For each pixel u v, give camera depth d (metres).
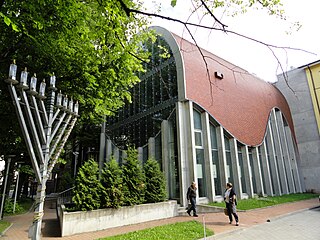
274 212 12.14
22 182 23.55
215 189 15.87
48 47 7.22
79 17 6.21
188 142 15.10
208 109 16.94
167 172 15.41
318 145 25.64
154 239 7.03
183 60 16.72
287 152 24.56
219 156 16.86
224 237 7.71
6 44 7.34
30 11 6.01
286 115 27.05
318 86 26.55
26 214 15.83
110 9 4.30
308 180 25.66
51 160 4.30
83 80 8.66
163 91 17.61
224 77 20.14
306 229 8.64
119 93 10.30
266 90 25.78
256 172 19.55
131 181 11.48
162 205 11.98
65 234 8.45
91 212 9.35
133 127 19.95
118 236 7.55
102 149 23.03
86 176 10.29
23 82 3.73
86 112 10.62
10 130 10.01
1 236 8.62
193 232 7.85
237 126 18.98
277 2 3.27
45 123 4.16
